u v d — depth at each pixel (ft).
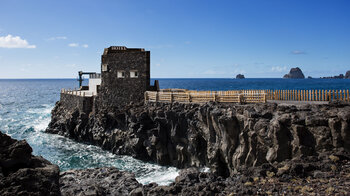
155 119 96.32
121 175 59.06
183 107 91.56
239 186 47.44
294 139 61.67
